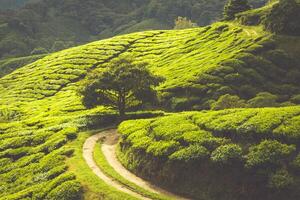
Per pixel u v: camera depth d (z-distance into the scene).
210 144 42.56
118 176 47.03
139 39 149.12
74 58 136.38
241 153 39.91
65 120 72.44
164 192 42.78
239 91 81.31
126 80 66.00
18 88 122.88
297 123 40.53
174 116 52.28
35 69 139.88
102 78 67.25
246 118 43.81
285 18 93.25
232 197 38.94
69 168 51.19
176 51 118.75
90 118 69.94
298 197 36.44
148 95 69.38
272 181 37.28
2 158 61.88
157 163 45.34
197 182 41.59
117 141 59.81
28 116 91.12
